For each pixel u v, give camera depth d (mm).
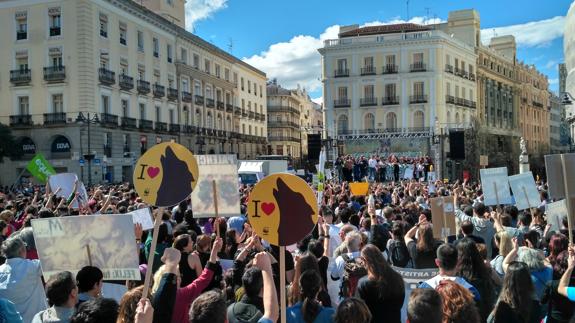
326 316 4969
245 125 76688
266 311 4480
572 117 56750
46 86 43156
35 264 6383
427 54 61406
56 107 43281
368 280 5426
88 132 39844
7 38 44188
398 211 12203
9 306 5266
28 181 43375
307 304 5016
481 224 9938
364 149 61406
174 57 56719
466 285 5645
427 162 43781
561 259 6395
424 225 8055
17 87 43969
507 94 85625
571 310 5430
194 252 6918
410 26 65688
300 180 5543
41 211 9242
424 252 7832
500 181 12984
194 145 59469
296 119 105812
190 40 59750
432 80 61250
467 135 61562
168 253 4895
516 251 6555
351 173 42500
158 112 53469
